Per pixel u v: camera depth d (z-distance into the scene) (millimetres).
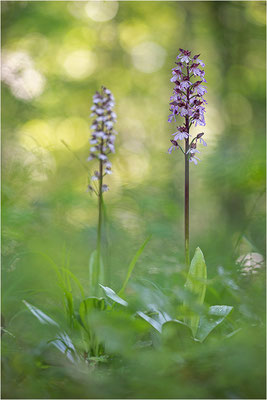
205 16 11883
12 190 6449
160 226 7305
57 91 11328
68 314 3951
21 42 10469
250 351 2738
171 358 2982
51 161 9789
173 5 13141
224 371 2730
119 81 14664
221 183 8539
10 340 3807
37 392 2973
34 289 4445
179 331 3334
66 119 12492
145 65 14945
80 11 12547
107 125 4246
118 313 3398
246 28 11180
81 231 7406
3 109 8297
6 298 4422
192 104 3729
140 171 11789
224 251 6508
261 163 7363
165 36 14477
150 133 14445
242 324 3619
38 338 3830
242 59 11445
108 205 8461
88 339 3797
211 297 4406
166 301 3689
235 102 11742
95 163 11086
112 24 13875
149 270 5301
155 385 2711
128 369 3107
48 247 6105
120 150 12141
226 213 10281
